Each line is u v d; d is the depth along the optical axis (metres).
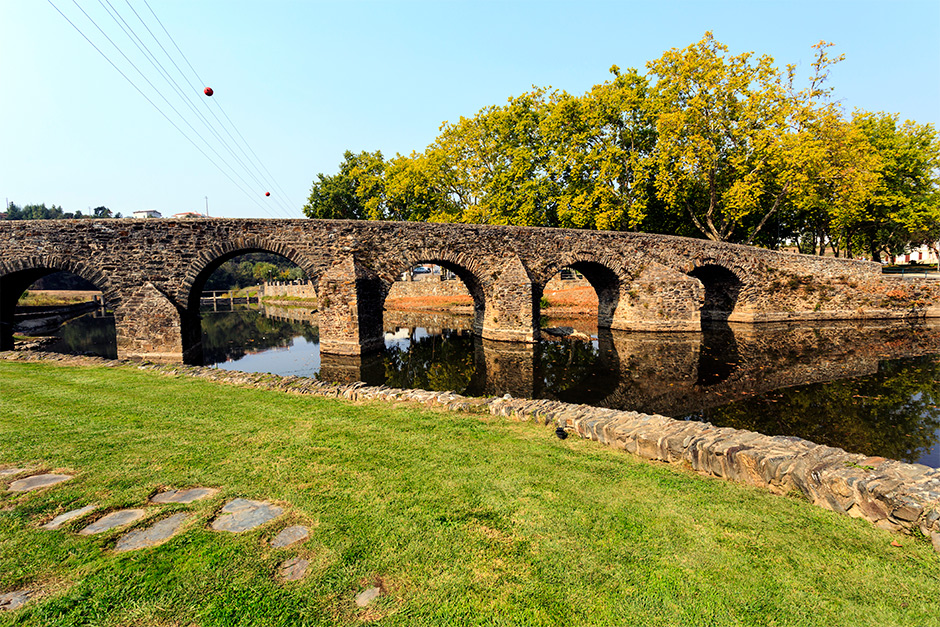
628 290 25.11
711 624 3.10
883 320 28.27
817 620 3.15
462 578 3.51
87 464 5.56
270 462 5.73
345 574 3.51
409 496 4.85
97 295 63.00
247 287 90.00
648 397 12.72
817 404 11.68
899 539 4.11
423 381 15.46
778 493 5.00
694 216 30.66
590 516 4.49
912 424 10.09
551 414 7.42
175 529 4.09
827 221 34.97
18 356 13.34
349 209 45.16
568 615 3.15
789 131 27.02
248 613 3.07
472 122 33.41
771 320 27.77
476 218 32.94
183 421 7.45
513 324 22.59
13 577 3.38
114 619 3.00
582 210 30.38
